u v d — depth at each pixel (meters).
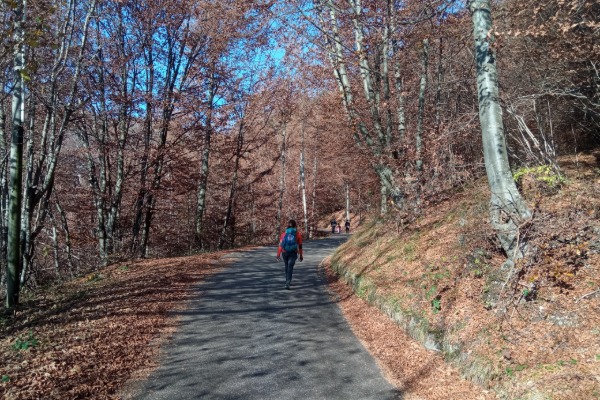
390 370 5.84
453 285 6.90
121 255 17.64
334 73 13.57
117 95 16.88
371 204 23.70
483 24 6.73
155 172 18.89
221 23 17.75
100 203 17.78
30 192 11.47
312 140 36.56
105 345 6.27
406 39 12.17
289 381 5.39
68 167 21.83
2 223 13.03
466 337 5.67
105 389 5.00
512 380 4.54
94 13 14.00
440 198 11.31
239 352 6.36
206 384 5.25
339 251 15.69
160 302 8.94
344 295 10.20
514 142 11.56
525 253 6.05
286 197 43.34
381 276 9.30
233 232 29.31
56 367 5.33
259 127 28.91
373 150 12.34
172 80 18.44
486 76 6.68
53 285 13.38
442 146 11.41
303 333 7.34
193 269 13.21
